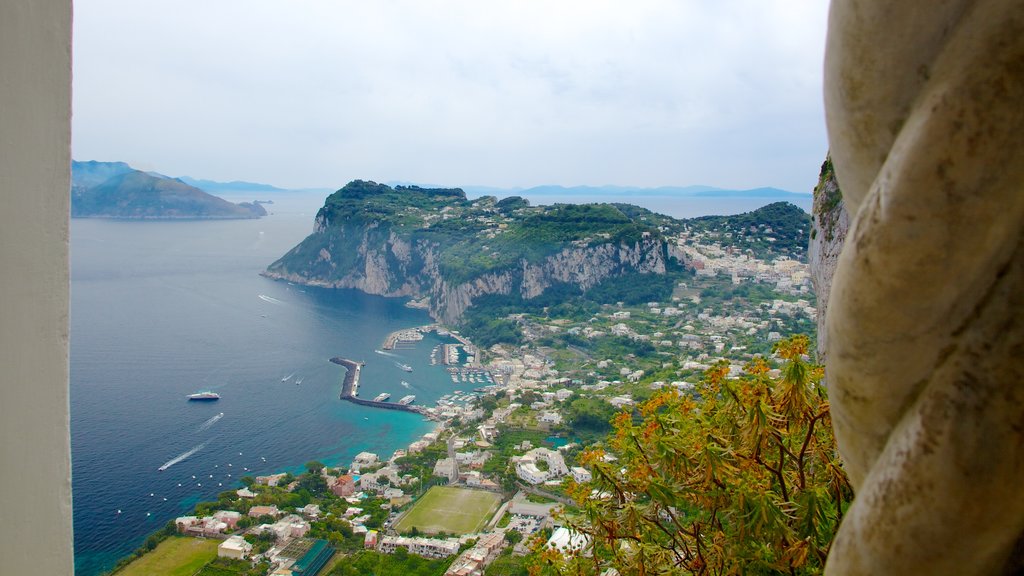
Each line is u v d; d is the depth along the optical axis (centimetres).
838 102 93
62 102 162
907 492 79
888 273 80
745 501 335
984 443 74
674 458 364
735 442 372
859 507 86
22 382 158
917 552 79
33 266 158
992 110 75
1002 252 76
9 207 153
